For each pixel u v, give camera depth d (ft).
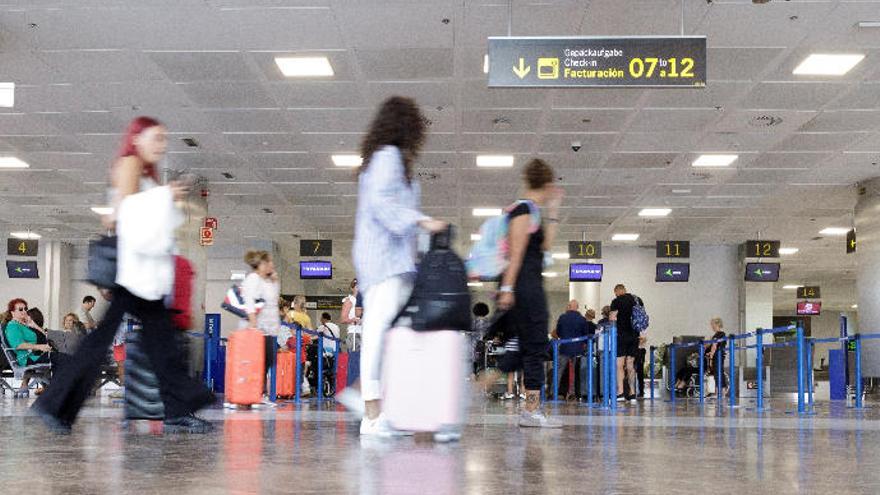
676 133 35.47
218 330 40.96
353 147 38.34
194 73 28.50
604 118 33.30
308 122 34.30
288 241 70.13
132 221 9.93
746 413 23.34
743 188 46.85
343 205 52.90
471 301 10.09
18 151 39.42
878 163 40.73
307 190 48.11
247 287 22.76
